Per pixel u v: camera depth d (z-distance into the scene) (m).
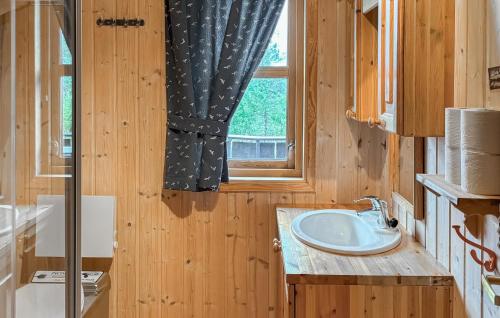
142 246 2.96
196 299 2.97
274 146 3.05
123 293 2.97
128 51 2.88
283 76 2.99
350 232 2.50
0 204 0.85
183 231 2.94
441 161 1.85
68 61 1.14
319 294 1.78
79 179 1.21
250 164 3.06
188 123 2.80
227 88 2.80
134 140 2.91
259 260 2.94
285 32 2.97
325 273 1.78
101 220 2.83
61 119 1.10
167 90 2.86
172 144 2.83
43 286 1.03
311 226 2.49
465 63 1.39
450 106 1.67
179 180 2.80
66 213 1.14
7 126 0.86
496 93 1.20
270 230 2.92
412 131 1.68
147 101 2.90
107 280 2.80
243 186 2.90
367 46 2.47
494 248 1.38
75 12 1.18
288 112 3.02
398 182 2.49
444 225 1.85
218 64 2.82
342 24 2.83
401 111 1.68
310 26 2.84
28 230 0.95
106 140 2.91
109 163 2.92
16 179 0.90
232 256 2.94
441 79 1.67
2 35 0.84
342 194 2.90
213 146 2.81
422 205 2.09
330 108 2.87
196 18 2.80
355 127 2.87
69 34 1.14
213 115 2.81
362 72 2.47
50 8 1.03
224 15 2.83
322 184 2.90
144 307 2.98
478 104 1.31
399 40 1.68
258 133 3.04
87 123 2.91
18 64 0.90
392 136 2.58
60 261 1.11
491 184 1.17
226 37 2.78
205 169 2.82
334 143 2.89
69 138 1.15
